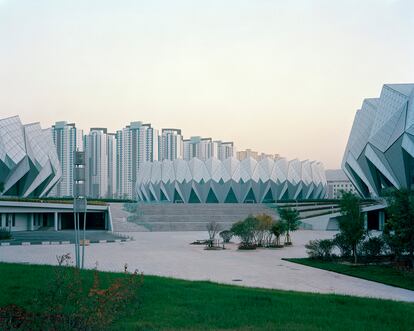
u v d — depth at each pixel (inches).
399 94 2583.7
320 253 1304.1
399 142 2519.7
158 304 583.5
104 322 449.7
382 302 638.5
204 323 493.4
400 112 2529.5
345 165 3513.8
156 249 1632.6
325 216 2807.6
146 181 5152.6
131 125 6638.8
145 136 6624.0
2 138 2942.9
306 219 2888.8
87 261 1259.2
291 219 1839.3
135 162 6624.0
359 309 577.0
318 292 783.1
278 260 1315.2
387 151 2637.8
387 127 2620.6
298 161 4869.6
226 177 4608.8
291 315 533.6
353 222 1221.7
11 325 456.1
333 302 622.8
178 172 4744.1
